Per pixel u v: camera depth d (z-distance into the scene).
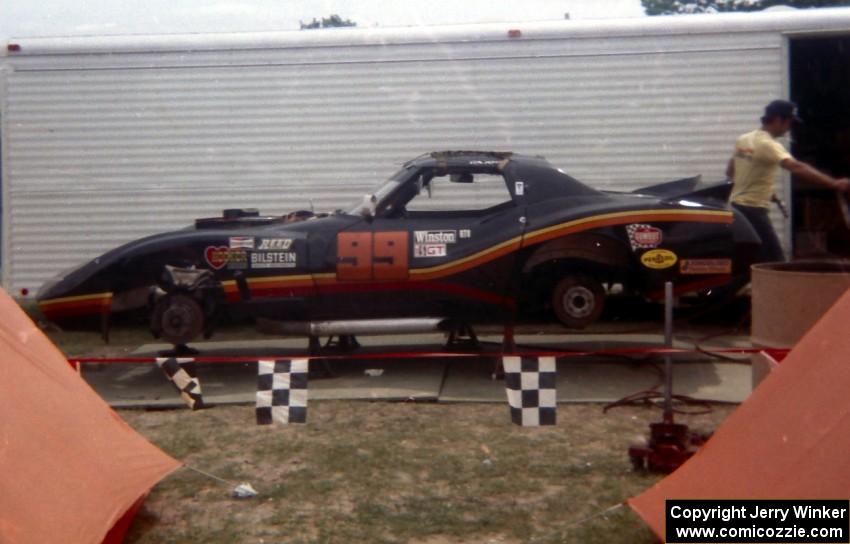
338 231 6.70
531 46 8.79
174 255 6.82
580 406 6.08
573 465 4.95
